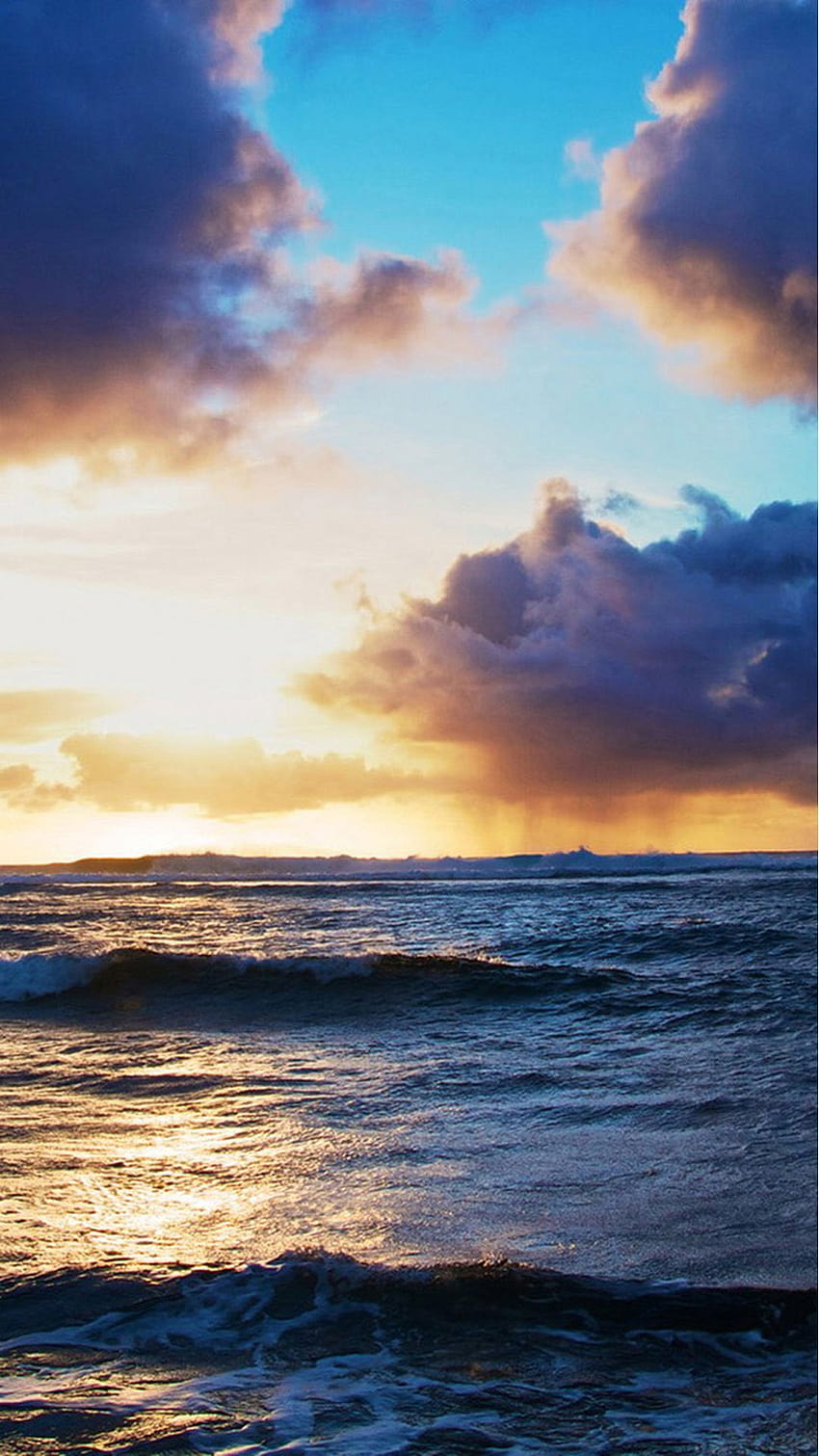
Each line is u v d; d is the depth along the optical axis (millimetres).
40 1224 5918
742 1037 11633
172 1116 8664
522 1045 11930
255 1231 5789
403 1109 8836
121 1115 8719
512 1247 5535
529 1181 6707
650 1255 5379
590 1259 5332
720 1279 5035
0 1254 5426
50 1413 3771
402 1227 5883
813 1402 3834
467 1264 5113
